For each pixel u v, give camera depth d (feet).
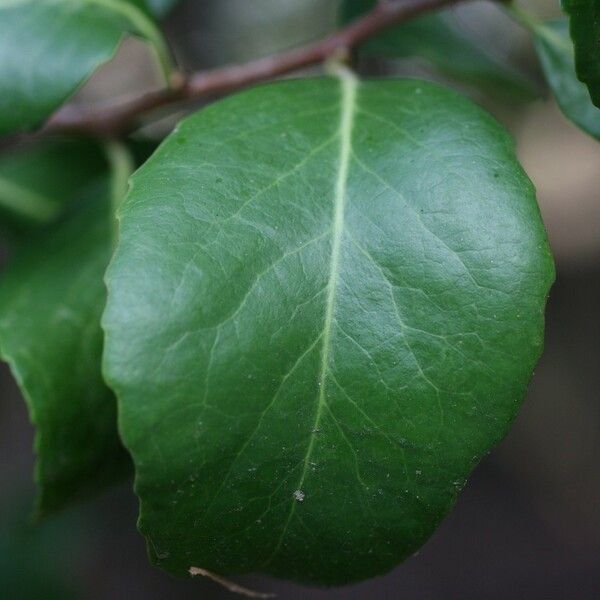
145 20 0.85
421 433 0.71
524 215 0.71
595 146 3.86
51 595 1.60
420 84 0.77
